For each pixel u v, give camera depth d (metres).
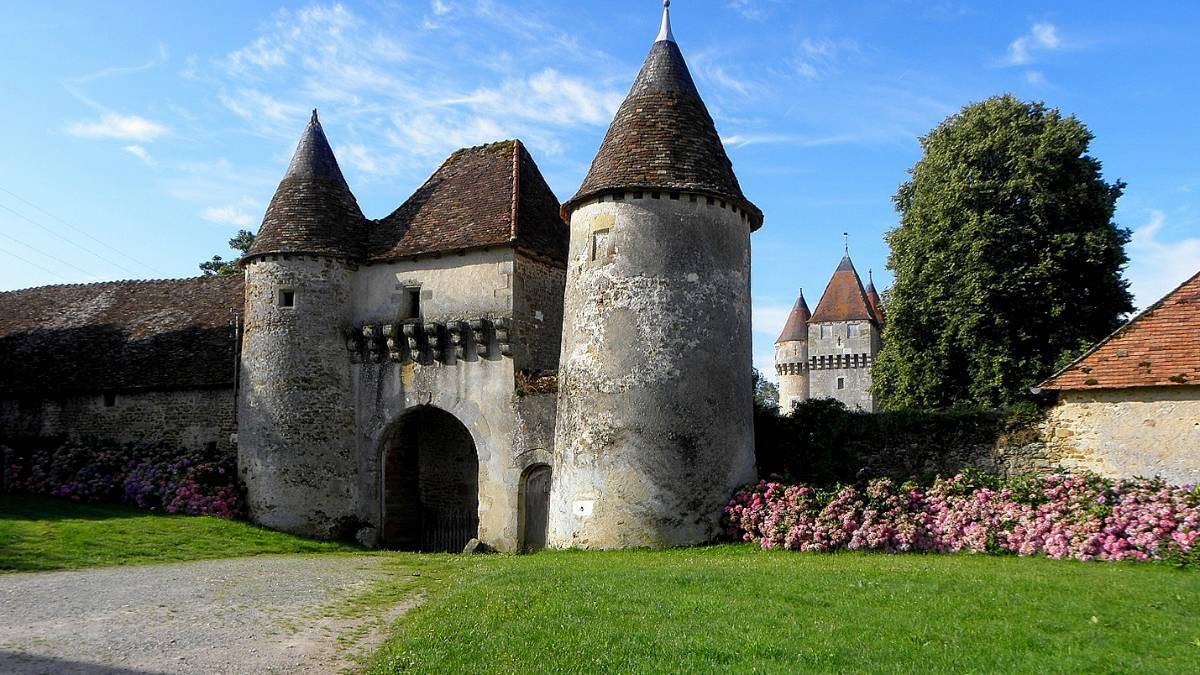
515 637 8.12
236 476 21.14
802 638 7.95
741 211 18.05
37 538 15.84
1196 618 8.64
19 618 9.32
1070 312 25.53
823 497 15.52
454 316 20.66
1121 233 26.53
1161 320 15.96
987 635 8.05
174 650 7.96
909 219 29.70
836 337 58.03
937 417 17.69
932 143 29.84
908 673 6.93
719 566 12.77
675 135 17.58
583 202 17.80
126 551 15.52
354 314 21.70
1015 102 28.02
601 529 16.23
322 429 20.70
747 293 18.12
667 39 18.86
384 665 7.40
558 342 21.69
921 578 11.07
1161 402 15.12
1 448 22.91
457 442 22.14
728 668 7.07
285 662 7.65
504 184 21.73
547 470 19.56
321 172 22.12
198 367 23.59
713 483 16.44
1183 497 13.22
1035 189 26.22
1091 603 9.30
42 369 25.28
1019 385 25.38
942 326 26.97
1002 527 14.20
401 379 20.97
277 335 20.80
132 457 22.52
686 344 16.69
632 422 16.38
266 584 12.02
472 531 21.61
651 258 16.89
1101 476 15.12
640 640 7.94
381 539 20.86
